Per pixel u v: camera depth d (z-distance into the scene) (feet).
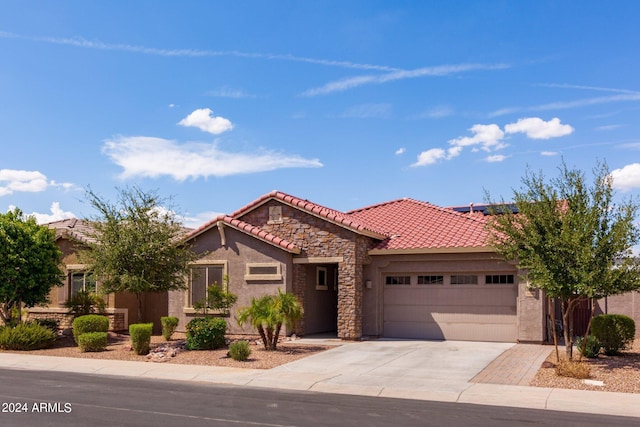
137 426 32.53
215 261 79.30
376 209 91.45
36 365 58.85
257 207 80.12
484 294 72.13
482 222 78.07
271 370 53.83
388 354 61.98
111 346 71.51
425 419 35.40
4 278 73.82
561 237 51.96
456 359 58.65
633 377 49.26
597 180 53.88
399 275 76.79
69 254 89.40
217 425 32.96
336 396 43.27
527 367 54.19
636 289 52.49
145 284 68.59
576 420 35.81
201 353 63.77
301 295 76.84
